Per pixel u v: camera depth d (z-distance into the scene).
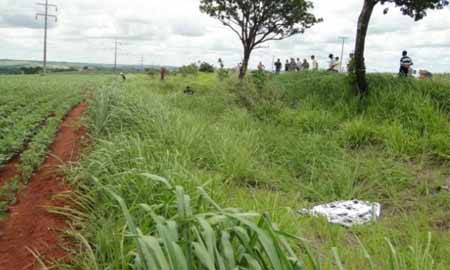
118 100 11.62
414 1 13.16
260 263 2.92
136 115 9.43
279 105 13.24
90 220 4.34
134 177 4.72
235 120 12.00
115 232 3.82
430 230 5.72
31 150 7.29
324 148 9.62
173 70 53.66
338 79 14.49
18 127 9.34
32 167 6.50
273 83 15.59
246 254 2.90
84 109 14.82
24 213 4.85
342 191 7.44
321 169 8.45
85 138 8.61
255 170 7.84
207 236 2.73
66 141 8.97
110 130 8.50
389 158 8.84
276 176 8.00
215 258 2.86
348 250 4.71
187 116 11.10
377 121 11.24
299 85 15.02
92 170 5.51
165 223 2.99
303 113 12.17
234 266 2.77
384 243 5.00
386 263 4.23
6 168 6.82
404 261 4.13
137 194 4.39
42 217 4.68
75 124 10.76
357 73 12.94
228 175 7.33
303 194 7.34
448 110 11.17
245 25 25.81
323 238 5.18
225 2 25.28
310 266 3.82
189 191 4.39
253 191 6.63
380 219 6.26
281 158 9.12
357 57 12.86
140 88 22.20
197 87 22.62
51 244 4.07
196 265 2.92
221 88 17.19
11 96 15.43
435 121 10.24
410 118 10.80
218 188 5.35
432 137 9.46
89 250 3.51
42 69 71.88
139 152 5.57
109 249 3.66
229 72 27.45
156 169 5.16
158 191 4.52
